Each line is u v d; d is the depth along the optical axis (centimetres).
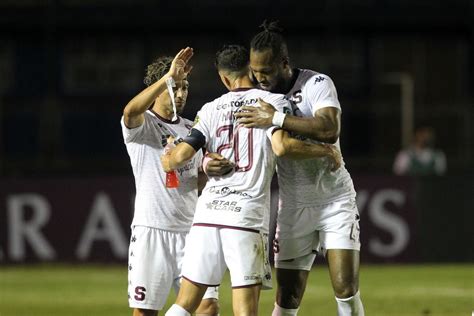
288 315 2627
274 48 2355
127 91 9981
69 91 9944
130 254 2489
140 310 2481
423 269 5750
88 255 5962
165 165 2344
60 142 9131
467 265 6016
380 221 6022
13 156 9662
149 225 2467
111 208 5972
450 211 6056
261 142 2289
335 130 2381
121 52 10050
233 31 9956
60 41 9838
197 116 2345
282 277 2611
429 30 10131
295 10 9894
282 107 2339
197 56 9981
